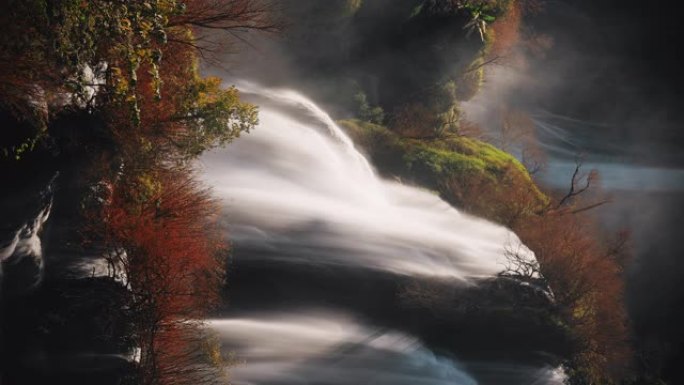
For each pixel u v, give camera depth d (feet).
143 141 68.18
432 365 110.32
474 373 114.83
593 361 138.51
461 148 167.73
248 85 133.28
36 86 55.47
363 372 103.81
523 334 120.37
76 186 65.26
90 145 64.85
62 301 63.21
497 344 118.21
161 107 70.90
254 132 121.29
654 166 307.78
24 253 58.29
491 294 121.29
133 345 66.74
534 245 152.56
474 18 176.04
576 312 143.95
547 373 121.29
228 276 100.17
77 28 55.98
